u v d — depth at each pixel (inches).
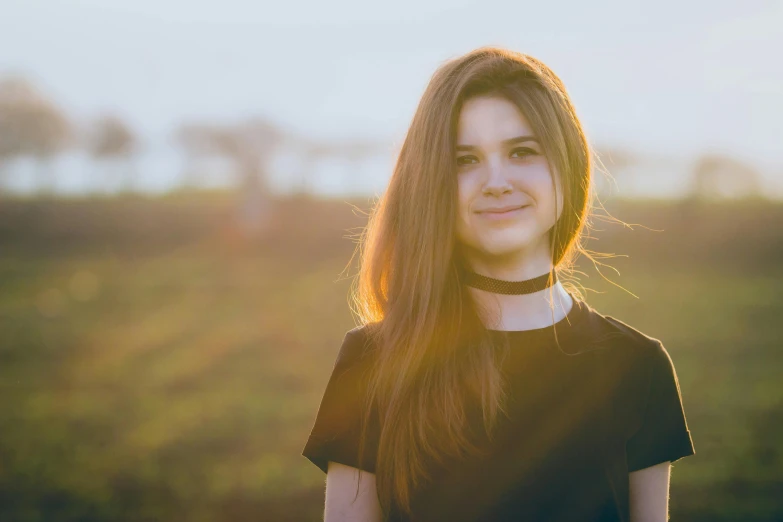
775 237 1025.5
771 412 322.7
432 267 67.0
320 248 1109.7
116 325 566.6
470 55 68.7
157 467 260.8
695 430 298.7
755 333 513.0
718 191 1212.5
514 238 65.7
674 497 225.5
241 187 1370.6
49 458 272.4
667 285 775.1
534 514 64.9
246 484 242.4
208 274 875.4
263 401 349.4
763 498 223.6
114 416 329.1
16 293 732.0
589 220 80.1
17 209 1235.2
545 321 69.4
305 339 501.7
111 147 1643.7
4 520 215.6
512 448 65.6
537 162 66.5
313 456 69.2
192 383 386.9
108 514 220.1
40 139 1659.7
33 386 385.1
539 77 67.5
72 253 1078.4
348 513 68.9
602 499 65.6
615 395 67.9
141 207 1267.2
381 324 70.8
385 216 73.5
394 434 66.4
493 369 65.7
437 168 66.4
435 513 65.6
